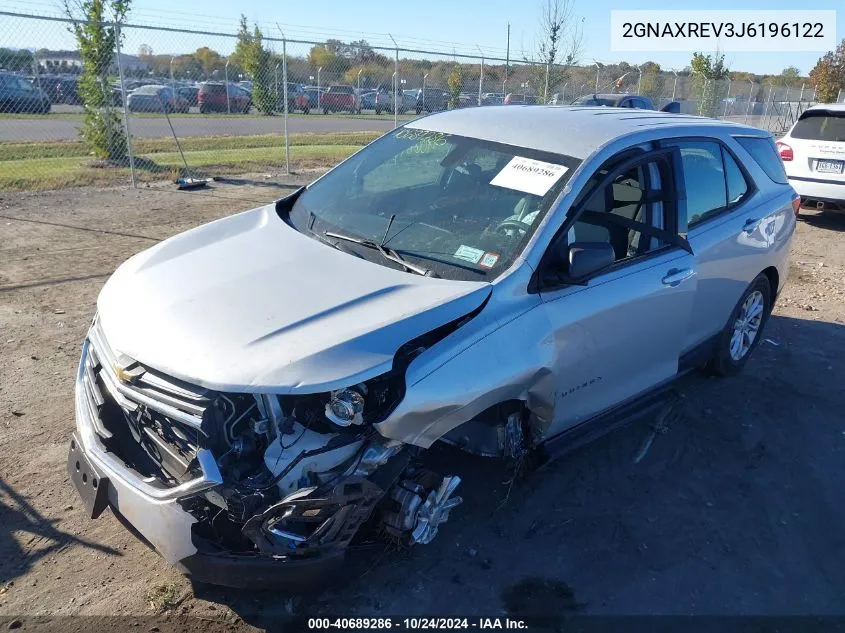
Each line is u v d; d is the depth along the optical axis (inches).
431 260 131.6
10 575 120.6
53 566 123.3
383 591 122.3
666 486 158.7
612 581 128.9
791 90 1203.2
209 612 115.2
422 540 119.8
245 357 103.3
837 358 232.1
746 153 195.5
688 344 178.1
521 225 134.2
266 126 879.1
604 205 144.0
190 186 454.6
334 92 1008.2
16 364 195.3
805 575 133.8
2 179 449.1
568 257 128.9
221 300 117.2
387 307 114.9
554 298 131.1
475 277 126.8
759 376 215.9
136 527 106.1
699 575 131.9
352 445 105.7
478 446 134.9
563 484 156.3
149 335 111.5
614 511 148.4
